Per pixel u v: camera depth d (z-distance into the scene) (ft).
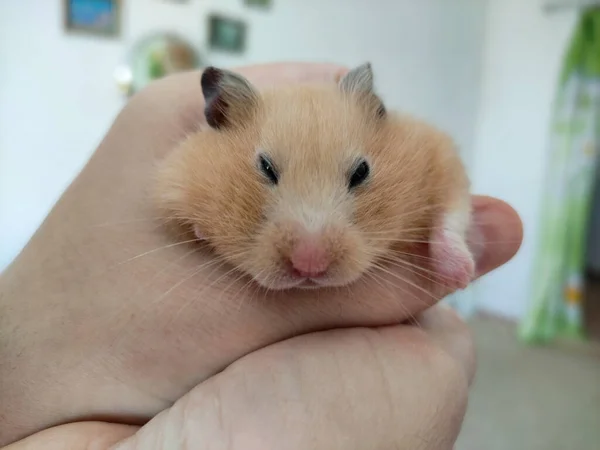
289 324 0.29
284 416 0.25
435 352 0.28
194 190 0.29
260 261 0.27
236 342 0.28
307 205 0.28
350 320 0.29
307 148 0.29
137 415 0.29
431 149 0.32
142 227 0.30
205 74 0.32
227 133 0.31
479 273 0.33
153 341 0.28
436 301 0.30
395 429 0.26
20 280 0.30
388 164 0.30
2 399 0.28
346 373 0.26
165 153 0.32
